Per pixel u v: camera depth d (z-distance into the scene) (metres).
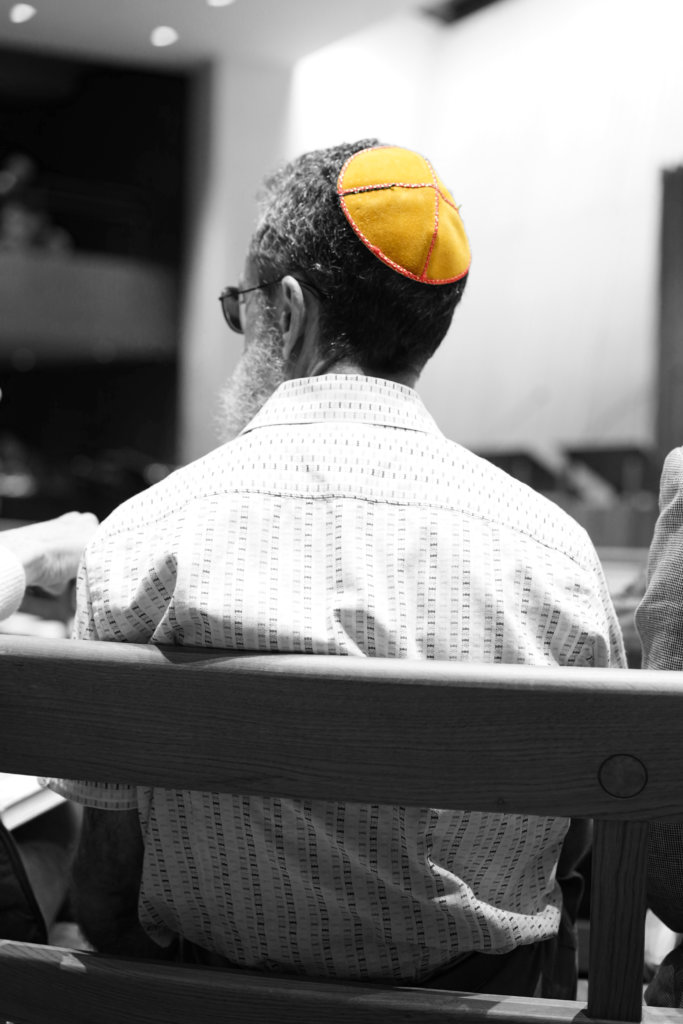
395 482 0.84
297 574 0.82
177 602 0.81
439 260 0.91
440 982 0.90
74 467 11.30
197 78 10.03
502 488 0.87
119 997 0.79
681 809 0.70
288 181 0.96
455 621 0.82
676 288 8.22
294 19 8.73
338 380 0.89
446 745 0.72
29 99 11.80
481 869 0.87
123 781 0.76
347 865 0.84
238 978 0.78
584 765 0.70
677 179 8.12
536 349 9.36
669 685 0.70
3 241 10.09
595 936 0.72
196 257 10.17
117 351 10.80
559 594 0.84
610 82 8.55
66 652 0.77
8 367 12.98
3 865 0.97
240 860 0.86
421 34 9.85
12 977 0.81
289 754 0.74
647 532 6.87
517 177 9.40
